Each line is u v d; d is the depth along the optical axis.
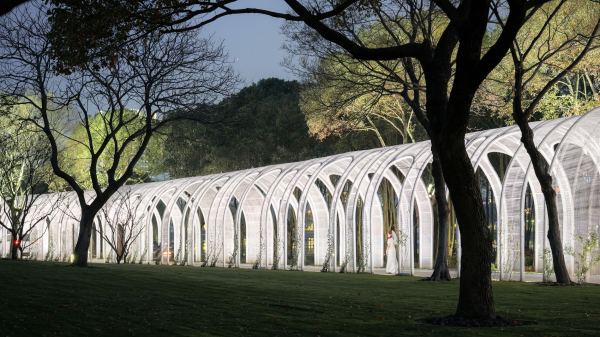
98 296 12.68
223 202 26.83
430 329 8.62
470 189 9.35
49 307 10.97
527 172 17.95
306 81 21.47
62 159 37.12
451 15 8.80
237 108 45.03
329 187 26.94
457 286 15.65
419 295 13.34
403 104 28.38
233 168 43.00
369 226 22.14
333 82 22.12
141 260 28.78
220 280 16.70
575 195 17.23
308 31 18.44
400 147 23.69
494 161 31.39
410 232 20.84
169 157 45.44
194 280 16.52
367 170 22.77
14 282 14.51
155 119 26.56
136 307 11.23
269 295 13.11
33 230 35.31
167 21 10.56
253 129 42.06
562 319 9.35
